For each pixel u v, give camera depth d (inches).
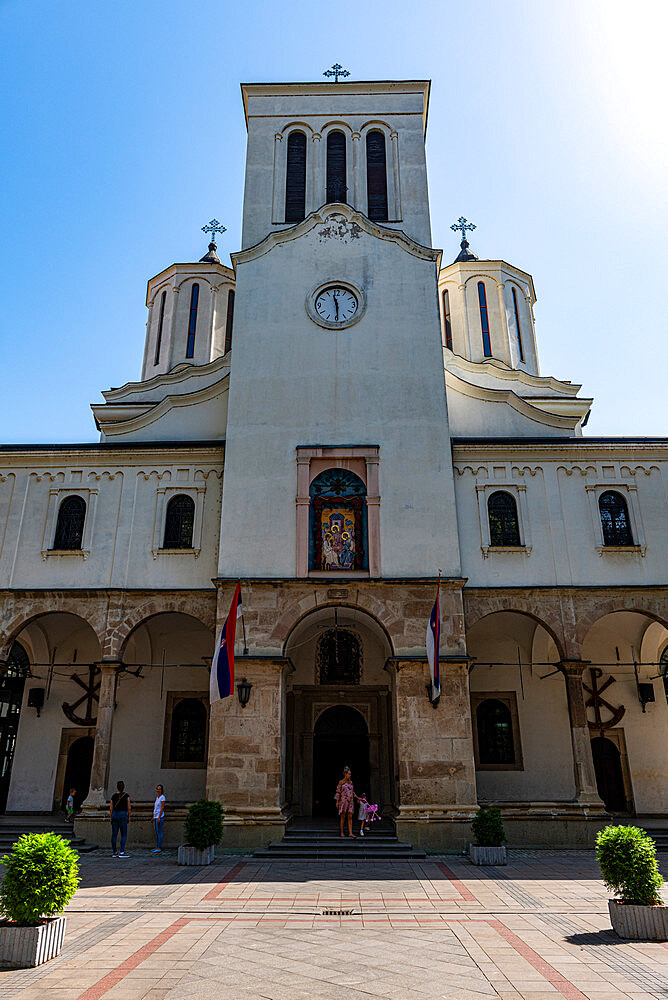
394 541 843.4
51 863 382.3
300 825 816.3
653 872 425.4
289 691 949.2
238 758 759.1
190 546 884.0
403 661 788.0
